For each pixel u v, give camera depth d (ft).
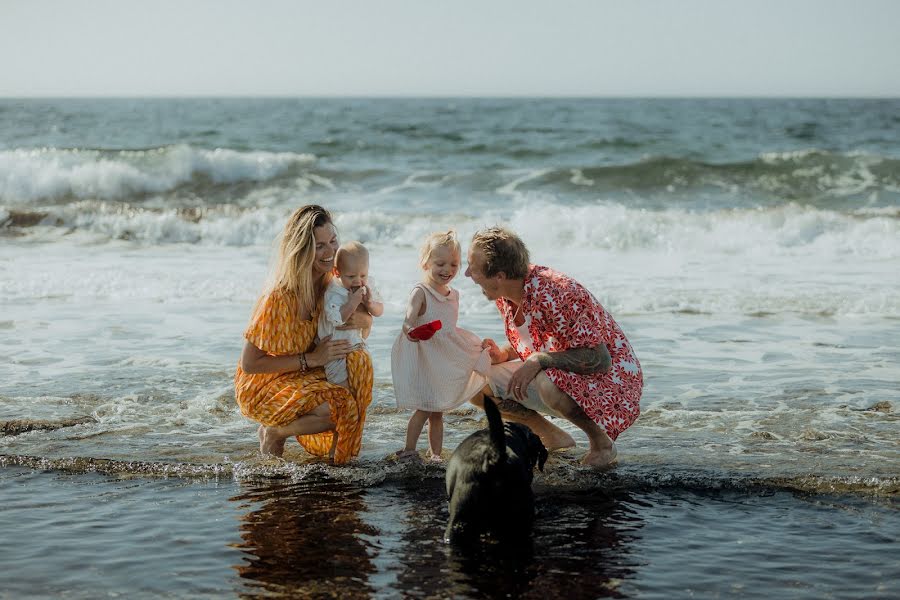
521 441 13.37
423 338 15.75
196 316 28.09
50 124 135.95
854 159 62.23
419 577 11.55
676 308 29.43
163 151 59.82
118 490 14.69
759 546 12.48
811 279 33.71
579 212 44.93
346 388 16.02
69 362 22.65
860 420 18.24
